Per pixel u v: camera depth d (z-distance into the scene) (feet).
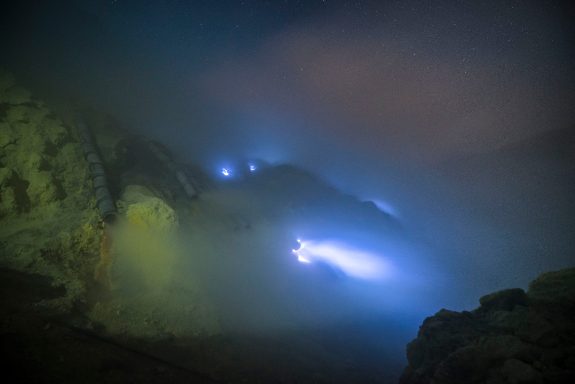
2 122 44.91
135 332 28.30
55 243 33.27
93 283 33.42
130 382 20.89
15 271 28.76
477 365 17.80
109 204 38.45
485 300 24.31
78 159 48.32
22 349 20.06
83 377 19.83
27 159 40.45
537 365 16.06
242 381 25.62
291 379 28.09
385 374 37.04
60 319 25.03
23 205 37.63
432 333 22.54
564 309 19.24
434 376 18.72
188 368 25.09
